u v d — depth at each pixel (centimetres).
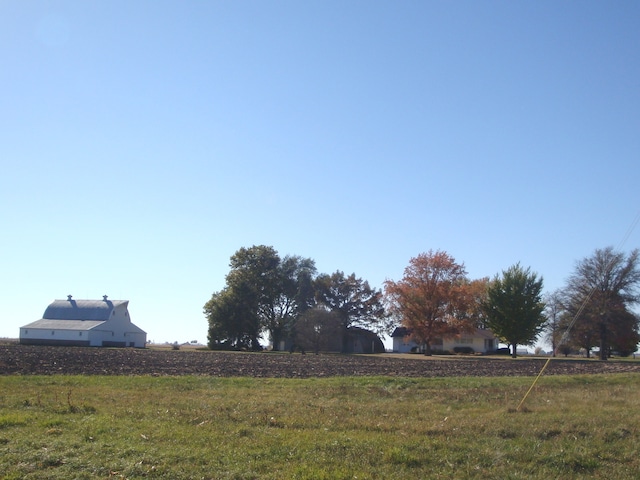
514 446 1320
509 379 3297
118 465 1112
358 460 1177
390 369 4272
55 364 3991
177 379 2892
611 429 1498
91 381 2712
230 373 3600
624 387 3000
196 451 1210
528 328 7619
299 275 10750
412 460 1184
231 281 10162
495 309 7744
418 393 2495
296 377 3375
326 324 9019
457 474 1111
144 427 1448
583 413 1795
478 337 11069
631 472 1159
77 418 1562
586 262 7775
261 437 1352
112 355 5575
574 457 1231
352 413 1772
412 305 8056
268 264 10469
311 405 1956
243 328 9844
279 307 10681
